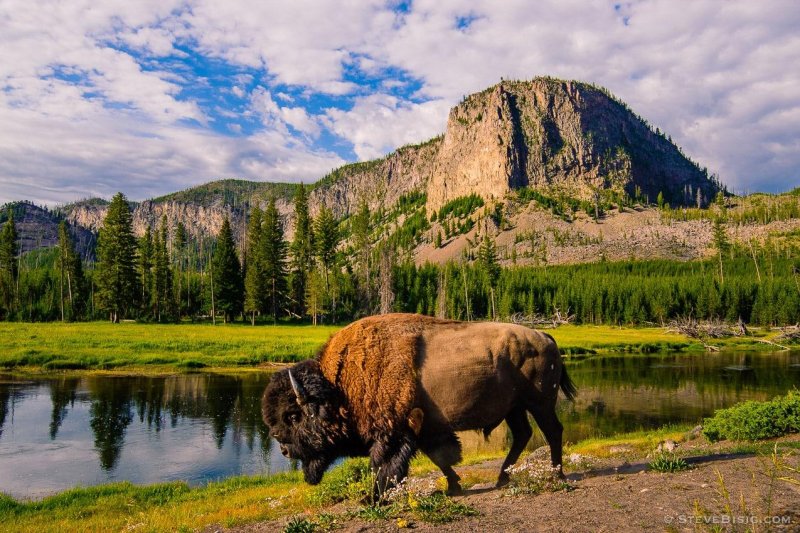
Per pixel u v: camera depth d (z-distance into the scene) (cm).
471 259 18425
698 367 3853
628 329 8225
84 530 815
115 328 5675
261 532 605
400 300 9069
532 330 645
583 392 2764
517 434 661
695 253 15925
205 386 2805
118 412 2194
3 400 2369
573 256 16988
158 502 1038
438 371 586
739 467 605
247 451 1658
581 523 443
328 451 613
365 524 501
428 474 1044
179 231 10050
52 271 9275
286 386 625
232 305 7406
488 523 470
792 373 3466
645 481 572
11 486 1304
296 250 8469
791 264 12075
